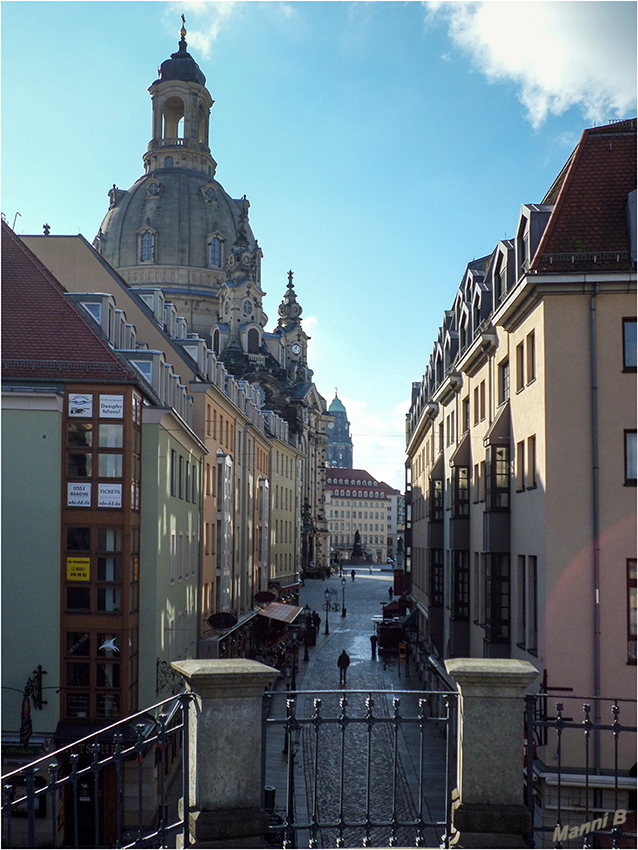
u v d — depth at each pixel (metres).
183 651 36.06
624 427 21.12
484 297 29.81
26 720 25.28
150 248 136.62
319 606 99.12
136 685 28.11
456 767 9.21
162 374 33.25
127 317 42.16
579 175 22.56
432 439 47.75
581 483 21.14
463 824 8.78
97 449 26.83
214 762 8.52
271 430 78.50
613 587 20.81
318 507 163.75
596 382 21.22
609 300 21.31
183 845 8.52
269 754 30.17
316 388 157.12
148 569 29.05
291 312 154.88
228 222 141.12
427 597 46.09
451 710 9.18
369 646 66.88
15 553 26.41
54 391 26.47
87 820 25.62
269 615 57.97
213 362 47.94
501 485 25.80
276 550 79.12
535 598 23.17
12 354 27.17
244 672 8.59
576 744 20.03
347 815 22.20
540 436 21.80
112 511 26.70
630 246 21.44
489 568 25.89
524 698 8.98
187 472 37.28
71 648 26.52
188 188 139.75
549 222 22.00
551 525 21.12
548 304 21.55
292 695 8.88
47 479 26.53
